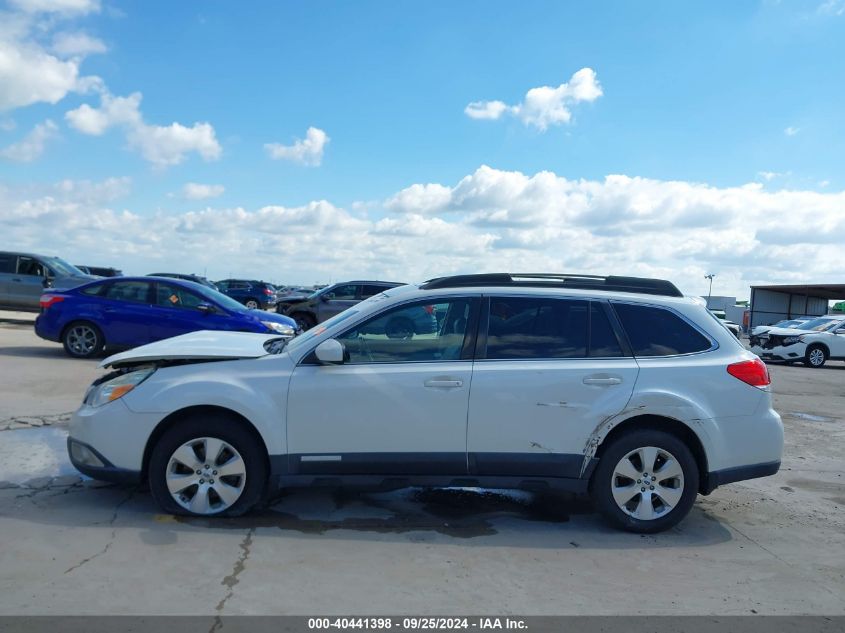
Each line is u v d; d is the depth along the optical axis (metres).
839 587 4.17
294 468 4.76
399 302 5.03
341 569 4.09
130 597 3.61
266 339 5.99
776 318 42.94
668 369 4.93
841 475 6.95
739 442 4.96
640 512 4.89
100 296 12.03
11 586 3.68
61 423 7.30
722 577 4.26
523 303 5.08
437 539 4.67
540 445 4.83
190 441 4.73
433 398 4.78
